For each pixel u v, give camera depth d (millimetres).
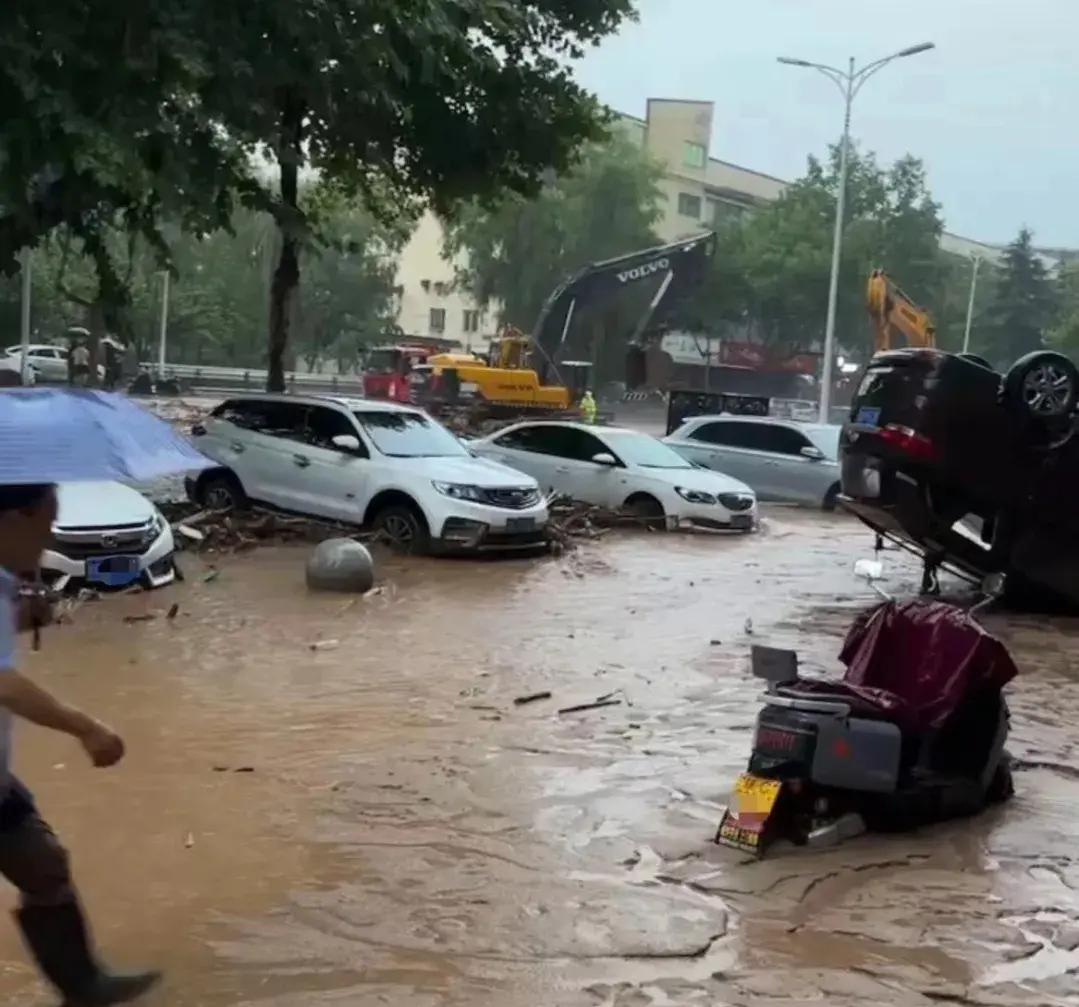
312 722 7859
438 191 24719
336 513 16016
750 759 6215
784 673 6039
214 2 14008
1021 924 5090
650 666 9812
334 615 11508
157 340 67375
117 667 9211
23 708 3598
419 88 21453
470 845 5797
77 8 13062
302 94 16562
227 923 4879
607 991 4387
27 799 3941
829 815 6012
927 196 69688
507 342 39281
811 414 48875
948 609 6594
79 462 3633
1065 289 78062
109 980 4145
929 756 6348
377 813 6203
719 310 66188
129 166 13156
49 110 12539
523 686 8984
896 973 4602
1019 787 7012
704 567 15820
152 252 17953
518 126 23156
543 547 16172
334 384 62344
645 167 64375
